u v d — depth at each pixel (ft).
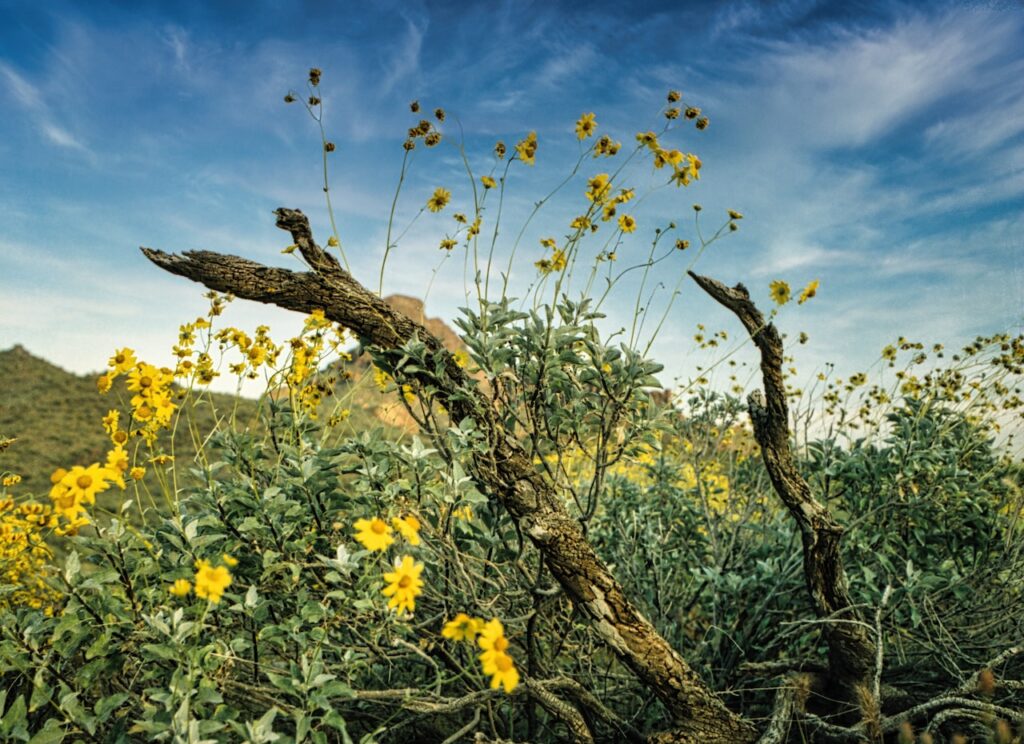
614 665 10.23
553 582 8.96
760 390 9.75
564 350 8.45
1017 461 12.33
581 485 11.93
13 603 8.46
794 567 10.71
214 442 8.23
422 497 8.09
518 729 8.90
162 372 7.41
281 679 5.93
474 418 7.96
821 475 11.75
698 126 8.63
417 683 8.73
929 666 9.50
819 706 8.86
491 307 8.68
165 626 5.98
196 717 6.11
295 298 7.93
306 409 8.88
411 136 8.33
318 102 8.36
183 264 7.68
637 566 11.55
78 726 5.93
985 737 7.25
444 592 8.71
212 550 7.59
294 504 7.62
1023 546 10.38
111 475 5.24
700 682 7.54
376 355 8.25
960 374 12.21
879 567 10.82
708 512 12.48
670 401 9.68
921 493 10.69
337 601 7.63
